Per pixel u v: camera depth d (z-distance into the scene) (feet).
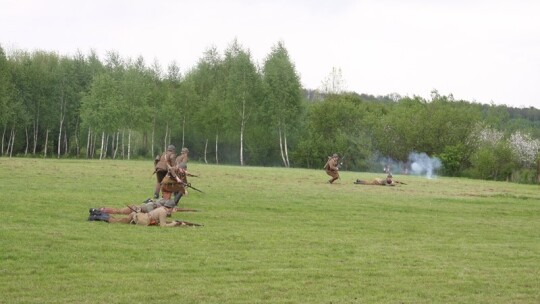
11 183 91.97
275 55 293.64
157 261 45.21
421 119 280.10
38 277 39.09
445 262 50.24
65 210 68.23
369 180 141.90
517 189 144.87
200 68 337.31
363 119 295.28
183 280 40.01
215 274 42.22
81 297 35.14
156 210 62.39
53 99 305.94
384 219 77.15
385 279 43.01
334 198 95.91
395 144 285.84
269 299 36.60
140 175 122.93
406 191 116.37
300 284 40.47
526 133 280.72
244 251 50.75
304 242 56.85
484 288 41.60
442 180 174.29
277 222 70.08
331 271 44.68
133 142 327.26
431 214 85.30
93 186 94.48
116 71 313.12
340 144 287.89
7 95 273.95
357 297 37.86
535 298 39.47
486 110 384.68
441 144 278.87
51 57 318.04
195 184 108.17
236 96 285.02
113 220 62.75
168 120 295.48
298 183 123.13
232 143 330.75
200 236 56.95
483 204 100.73
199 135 317.01
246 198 89.76
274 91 284.82
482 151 244.42
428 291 40.06
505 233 70.49
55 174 114.11
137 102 290.15
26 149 306.55
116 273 41.11
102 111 277.85
